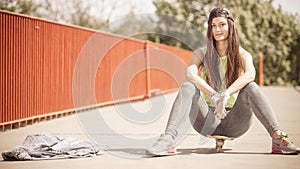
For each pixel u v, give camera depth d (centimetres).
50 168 528
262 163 552
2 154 584
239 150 643
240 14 4147
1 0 2792
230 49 601
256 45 4188
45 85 1066
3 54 891
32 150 589
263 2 4316
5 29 899
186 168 525
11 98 919
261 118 594
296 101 1769
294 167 530
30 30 995
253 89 584
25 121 975
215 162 559
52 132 877
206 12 4072
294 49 4266
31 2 3005
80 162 561
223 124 606
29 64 991
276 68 4219
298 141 742
